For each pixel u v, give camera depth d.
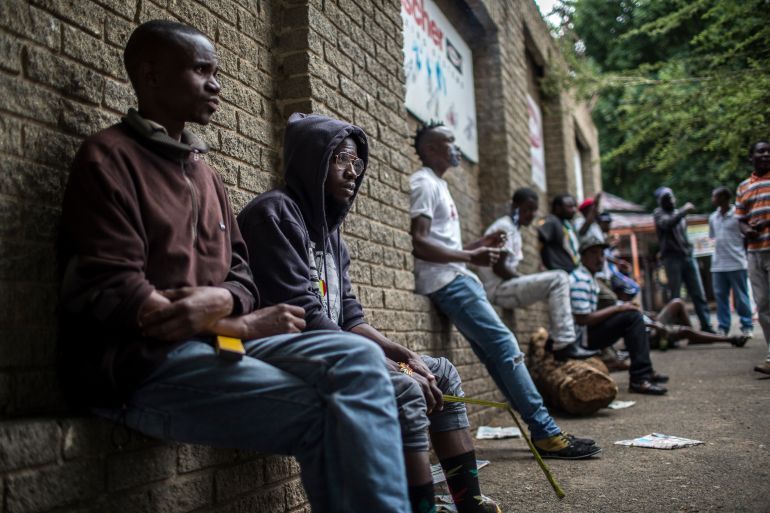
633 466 3.54
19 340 1.84
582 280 6.00
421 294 4.42
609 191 23.67
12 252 1.84
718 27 7.99
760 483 3.07
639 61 17.75
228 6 2.94
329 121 2.60
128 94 2.28
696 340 9.34
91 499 1.79
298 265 2.36
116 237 1.76
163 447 2.04
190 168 2.10
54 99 2.01
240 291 2.02
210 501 2.23
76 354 1.82
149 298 1.73
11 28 1.88
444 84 6.45
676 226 10.42
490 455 4.08
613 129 19.50
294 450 1.85
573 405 5.11
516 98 8.01
